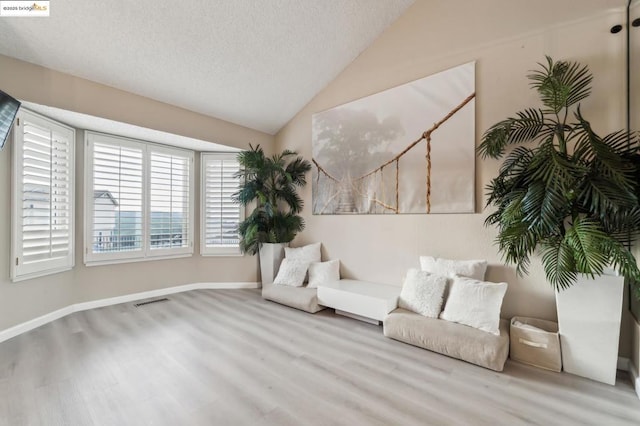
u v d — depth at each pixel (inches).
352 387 76.5
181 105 153.3
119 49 115.5
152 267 162.6
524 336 88.6
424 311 104.3
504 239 85.8
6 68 105.3
